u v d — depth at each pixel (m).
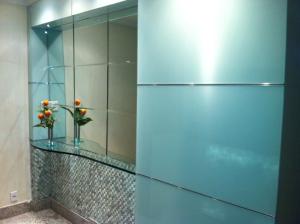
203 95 1.52
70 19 2.62
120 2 2.07
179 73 1.62
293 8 1.24
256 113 1.32
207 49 1.48
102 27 2.59
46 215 3.14
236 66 1.37
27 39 3.03
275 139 1.27
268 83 1.27
